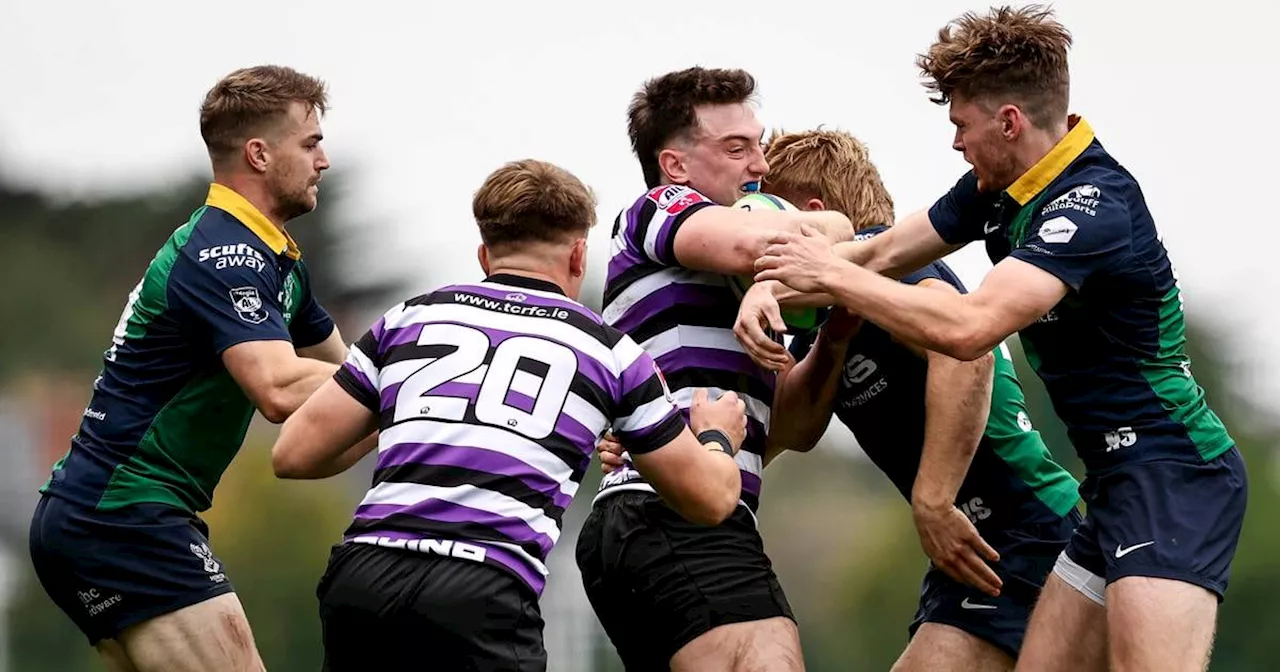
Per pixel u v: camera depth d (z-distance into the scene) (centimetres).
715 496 1981
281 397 2212
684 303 2233
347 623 1900
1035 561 2345
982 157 2188
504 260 2002
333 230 17138
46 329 15275
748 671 2141
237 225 2292
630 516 2233
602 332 1966
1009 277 2092
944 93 2212
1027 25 2153
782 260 2127
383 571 1881
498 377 1917
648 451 1952
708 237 2170
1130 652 2112
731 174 2298
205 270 2247
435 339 1944
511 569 1881
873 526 13438
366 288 17262
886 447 2430
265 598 10800
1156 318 2175
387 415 1939
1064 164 2159
